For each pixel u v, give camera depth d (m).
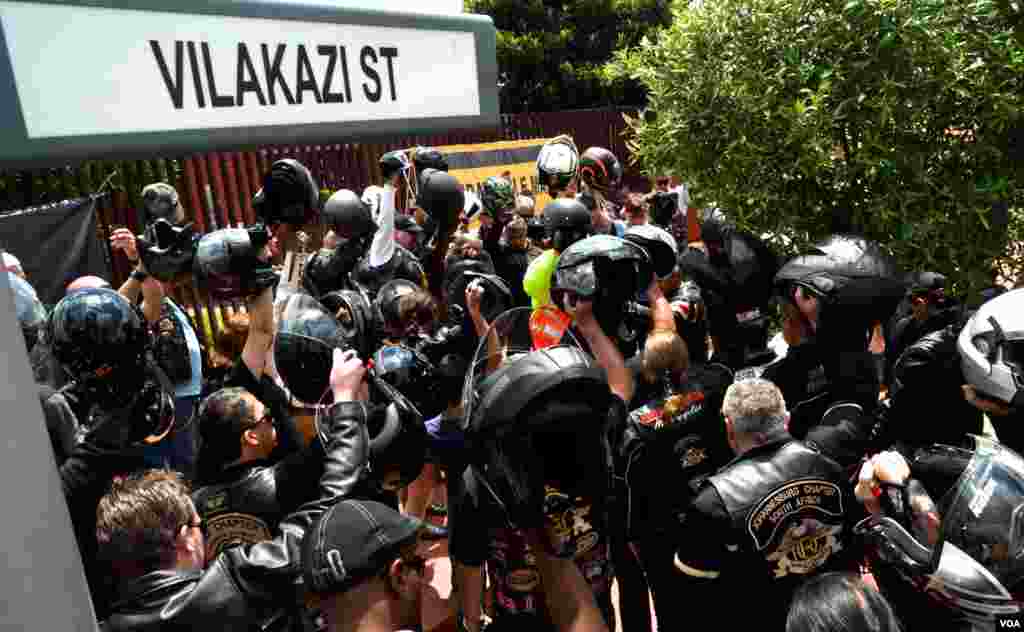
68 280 5.63
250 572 1.67
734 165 2.66
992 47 2.28
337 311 3.02
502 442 1.30
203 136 0.97
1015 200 2.57
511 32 16.34
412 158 5.14
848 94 2.43
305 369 2.31
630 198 5.54
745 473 2.09
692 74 2.72
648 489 2.64
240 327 3.62
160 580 1.72
